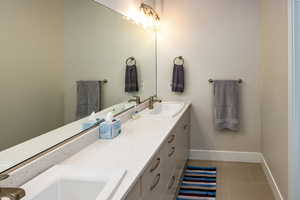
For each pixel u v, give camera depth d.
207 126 4.12
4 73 1.39
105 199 1.17
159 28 4.10
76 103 2.05
